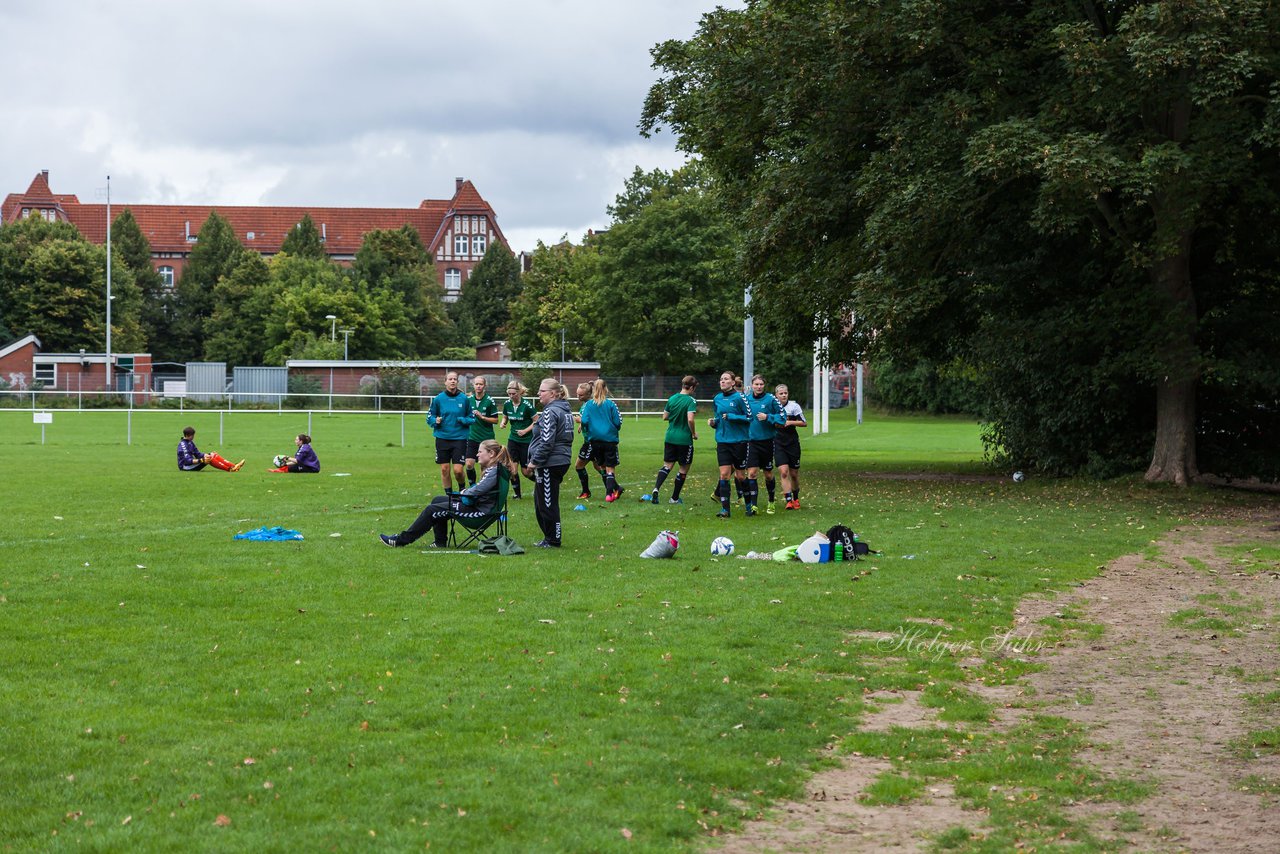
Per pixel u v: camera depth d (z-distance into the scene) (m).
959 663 9.05
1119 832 5.70
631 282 79.62
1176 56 19.22
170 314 124.38
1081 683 8.55
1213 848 5.50
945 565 13.54
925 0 21.30
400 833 5.43
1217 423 26.31
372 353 107.12
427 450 37.53
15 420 54.31
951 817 5.90
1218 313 24.95
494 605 10.75
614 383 75.25
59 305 103.12
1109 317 24.17
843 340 28.95
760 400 18.88
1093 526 17.80
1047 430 26.98
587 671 8.34
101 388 89.00
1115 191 23.38
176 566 12.77
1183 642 9.85
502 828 5.52
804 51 23.83
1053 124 21.09
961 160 21.80
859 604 11.05
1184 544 15.90
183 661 8.57
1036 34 22.91
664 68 28.06
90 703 7.44
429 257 147.00
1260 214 23.27
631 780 6.19
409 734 6.89
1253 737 7.16
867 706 7.81
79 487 22.58
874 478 27.45
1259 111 21.75
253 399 67.19
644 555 13.80
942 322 27.23
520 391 20.89
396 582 11.91
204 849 5.25
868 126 24.28
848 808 6.01
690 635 9.57
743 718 7.39
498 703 7.54
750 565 13.34
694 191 81.62
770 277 26.98
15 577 11.95
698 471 28.75
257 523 16.88
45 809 5.70
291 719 7.19
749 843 5.52
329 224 164.38
